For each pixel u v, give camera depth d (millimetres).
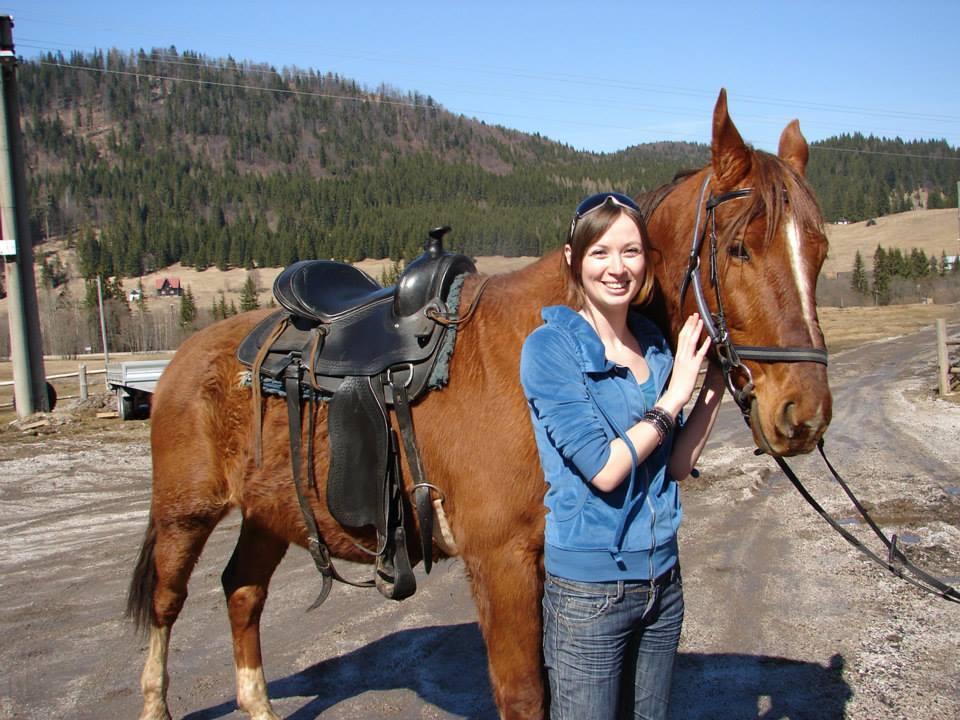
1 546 6230
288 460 2773
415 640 4195
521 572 2201
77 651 4125
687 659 3787
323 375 2596
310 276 2883
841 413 12406
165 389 3139
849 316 53000
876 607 4301
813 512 6430
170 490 3088
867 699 3295
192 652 4133
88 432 12047
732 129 2074
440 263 2551
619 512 1960
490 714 3377
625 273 2006
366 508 2531
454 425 2322
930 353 23859
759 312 2006
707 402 2207
